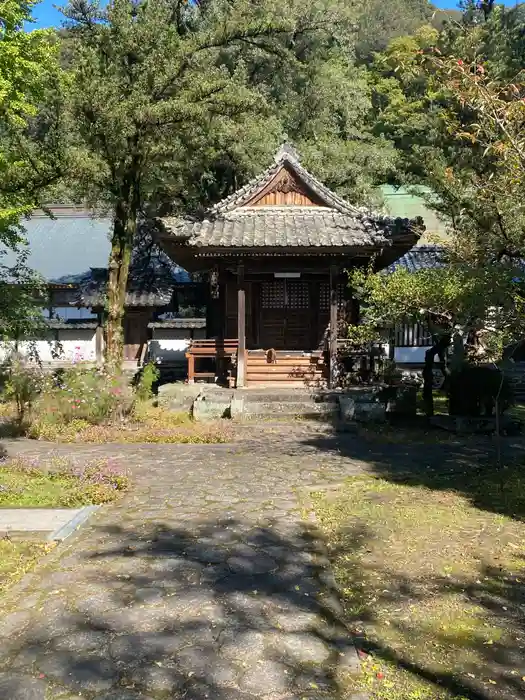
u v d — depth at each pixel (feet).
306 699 10.96
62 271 82.53
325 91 83.35
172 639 12.96
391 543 18.83
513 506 22.57
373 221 51.65
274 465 30.48
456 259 34.32
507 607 14.67
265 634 13.24
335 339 50.24
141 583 15.76
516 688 11.41
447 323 40.78
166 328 77.00
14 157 38.40
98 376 44.32
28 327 44.98
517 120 22.85
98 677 11.54
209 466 30.22
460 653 12.63
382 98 111.24
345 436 39.75
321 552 18.16
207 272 67.87
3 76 30.14
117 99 42.65
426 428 42.55
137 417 42.78
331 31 89.66
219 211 53.72
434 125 63.67
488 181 27.17
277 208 54.49
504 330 28.48
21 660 12.12
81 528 20.24
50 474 27.14
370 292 39.06
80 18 44.62
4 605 14.49
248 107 47.62
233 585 15.74
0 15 29.81
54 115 41.96
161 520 21.15
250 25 50.06
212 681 11.46
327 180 76.18
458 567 16.96
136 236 80.07
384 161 77.77
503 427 40.29
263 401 46.62
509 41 57.67
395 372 57.47
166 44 43.98
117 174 47.55
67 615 13.99
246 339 58.95
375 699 11.02
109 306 48.06
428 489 25.27
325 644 12.92
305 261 51.70
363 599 15.08
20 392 41.34
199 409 45.27
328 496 24.23
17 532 19.72
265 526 20.52
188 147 48.67
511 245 30.07
